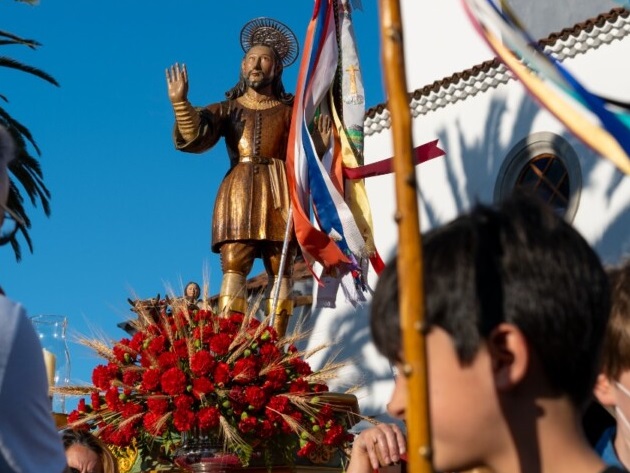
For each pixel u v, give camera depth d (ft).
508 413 5.16
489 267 5.23
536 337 5.14
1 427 6.76
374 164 35.68
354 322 49.73
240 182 37.45
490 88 47.83
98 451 16.02
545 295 5.16
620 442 7.95
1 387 6.70
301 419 21.75
